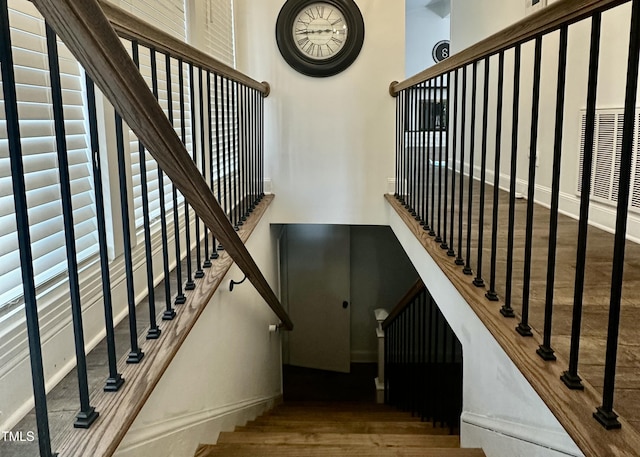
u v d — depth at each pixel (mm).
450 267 2111
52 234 1417
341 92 3932
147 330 1645
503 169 4395
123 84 982
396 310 4523
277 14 3840
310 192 4094
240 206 3051
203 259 2424
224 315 2312
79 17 818
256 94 3637
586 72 3074
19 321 1269
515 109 1556
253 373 3148
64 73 1508
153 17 2264
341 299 5785
